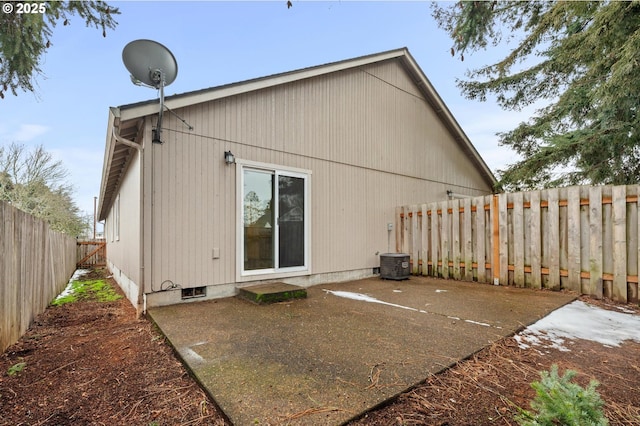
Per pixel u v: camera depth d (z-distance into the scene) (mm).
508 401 1859
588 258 4781
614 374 2207
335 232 6457
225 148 4926
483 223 6117
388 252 7527
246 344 2748
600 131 6621
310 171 6051
